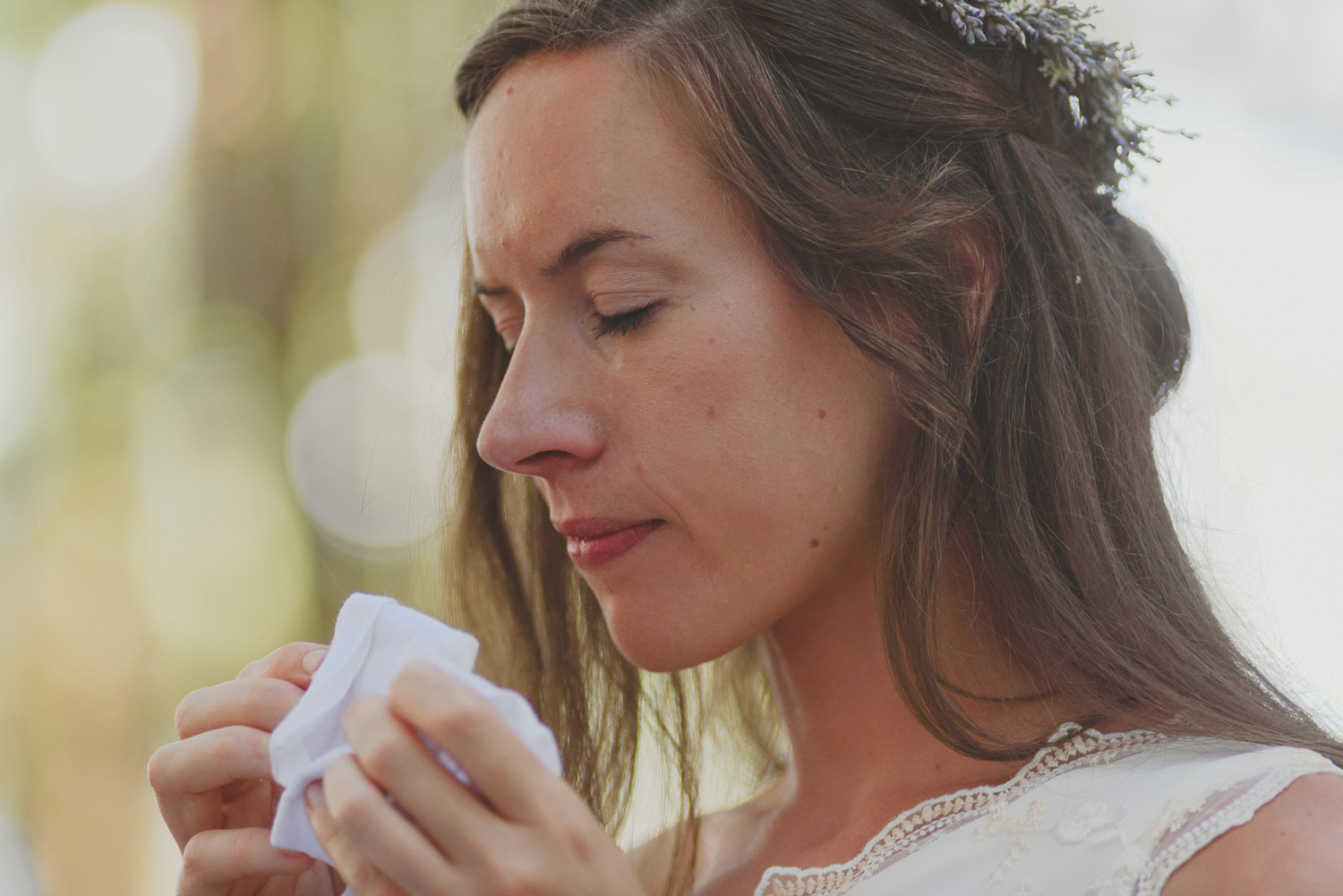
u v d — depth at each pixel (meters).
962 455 1.25
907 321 1.25
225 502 5.76
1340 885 0.91
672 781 1.62
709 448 1.17
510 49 1.27
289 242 5.73
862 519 1.24
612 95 1.20
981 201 1.29
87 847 5.96
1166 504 1.38
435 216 5.55
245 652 5.75
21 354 6.42
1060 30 1.40
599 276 1.19
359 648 1.00
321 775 0.95
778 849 1.32
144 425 6.08
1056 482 1.26
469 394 1.67
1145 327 1.50
